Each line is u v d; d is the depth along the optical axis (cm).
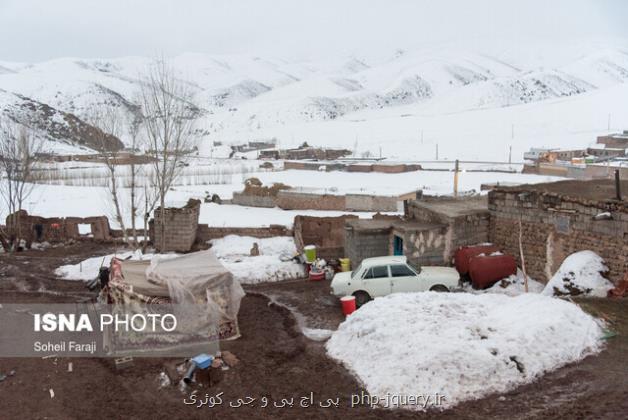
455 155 12075
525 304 1465
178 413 1166
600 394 1101
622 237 1725
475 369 1184
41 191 5153
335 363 1372
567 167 6831
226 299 1602
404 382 1187
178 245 2953
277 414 1141
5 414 1193
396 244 2225
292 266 2381
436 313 1434
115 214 3934
